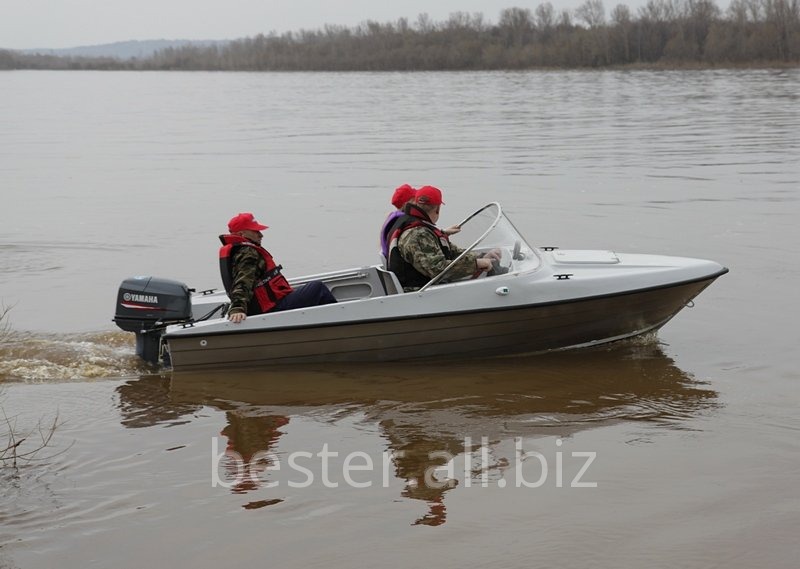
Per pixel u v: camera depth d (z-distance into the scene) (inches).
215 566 171.3
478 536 181.6
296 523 187.3
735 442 224.7
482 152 880.3
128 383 273.7
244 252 281.1
